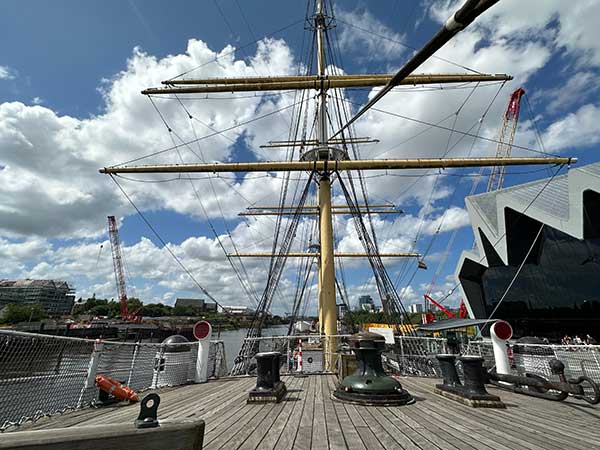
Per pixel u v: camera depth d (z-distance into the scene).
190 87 18.23
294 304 21.50
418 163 15.90
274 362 6.82
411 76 17.48
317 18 21.23
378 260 18.22
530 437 4.15
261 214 39.47
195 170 16.03
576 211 18.86
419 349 12.20
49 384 5.46
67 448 1.22
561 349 8.13
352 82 18.06
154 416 1.51
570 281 21.39
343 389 6.54
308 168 15.95
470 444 3.89
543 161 15.70
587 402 6.11
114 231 86.31
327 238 15.41
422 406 5.95
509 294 26.73
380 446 3.82
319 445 3.85
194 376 9.20
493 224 26.55
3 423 4.68
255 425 4.69
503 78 17.12
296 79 18.22
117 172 15.88
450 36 3.20
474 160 15.91
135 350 7.84
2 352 4.90
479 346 10.44
